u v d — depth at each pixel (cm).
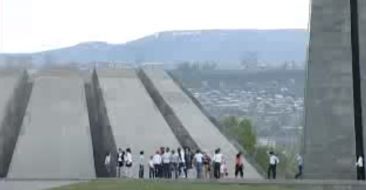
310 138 5053
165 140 5578
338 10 5078
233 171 5116
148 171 5169
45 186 4400
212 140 5675
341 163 5009
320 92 5066
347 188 4381
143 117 6022
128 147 5394
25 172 5116
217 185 4253
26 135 5744
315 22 5103
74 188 4131
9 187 4394
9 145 5978
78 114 6247
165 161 5009
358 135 5016
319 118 5053
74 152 5472
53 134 5781
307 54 5138
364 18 5081
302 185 4378
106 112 6103
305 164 5047
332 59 5072
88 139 5734
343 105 5044
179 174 5016
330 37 5081
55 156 5372
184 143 5753
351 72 5053
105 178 4822
